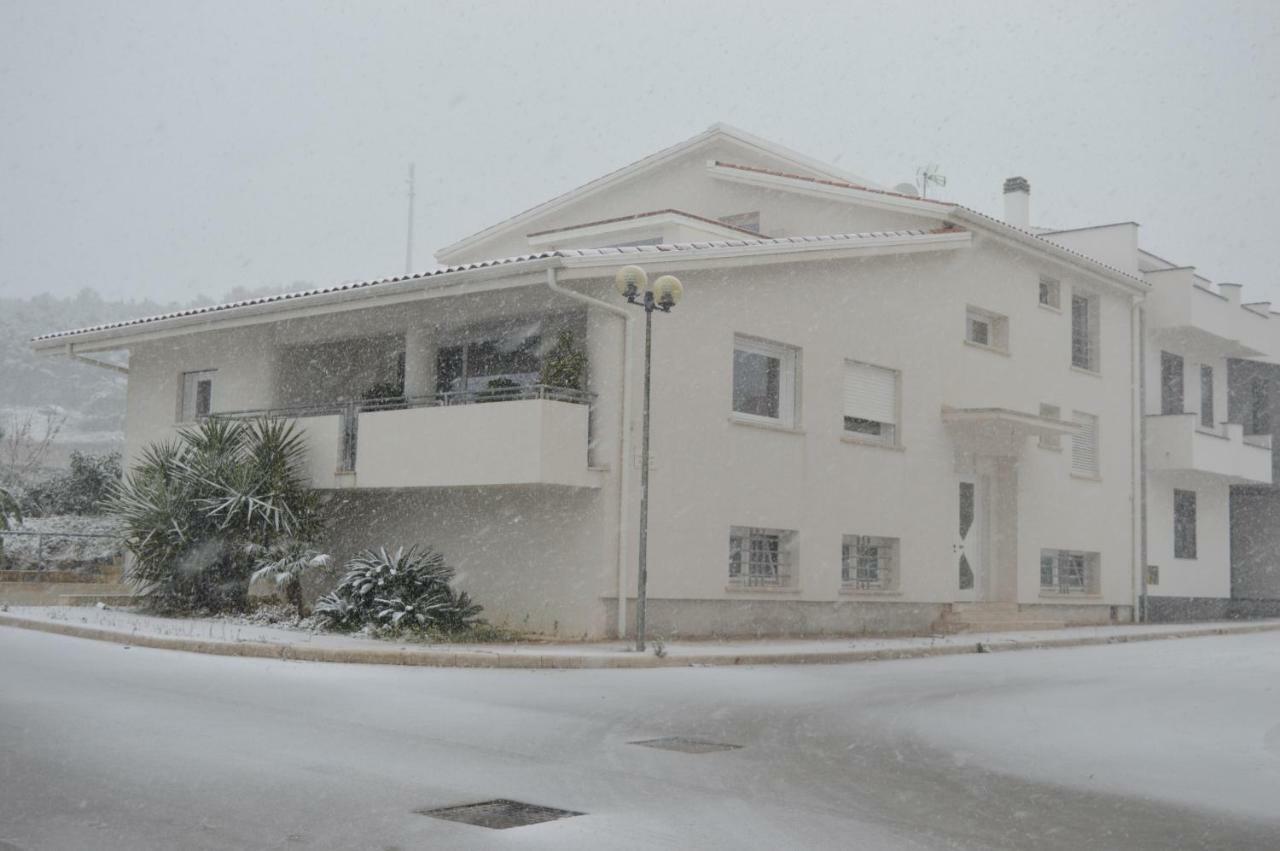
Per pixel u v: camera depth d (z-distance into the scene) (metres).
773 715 10.75
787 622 19.86
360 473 18.97
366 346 23.11
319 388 22.97
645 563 15.73
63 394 79.25
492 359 20.38
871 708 11.51
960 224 23.39
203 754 7.55
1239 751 9.65
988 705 12.05
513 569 18.52
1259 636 25.66
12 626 17.16
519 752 8.21
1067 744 9.70
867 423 21.81
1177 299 29.86
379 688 11.44
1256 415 35.28
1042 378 26.17
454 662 14.18
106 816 5.91
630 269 15.91
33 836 5.51
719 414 18.88
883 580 22.02
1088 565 27.61
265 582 20.97
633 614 17.73
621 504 17.52
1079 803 7.34
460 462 17.62
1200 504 32.16
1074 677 15.27
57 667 12.05
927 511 22.77
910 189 28.34
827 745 9.16
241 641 14.79
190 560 19.17
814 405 20.48
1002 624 23.78
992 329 25.36
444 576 17.61
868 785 7.61
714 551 18.66
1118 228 29.80
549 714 10.18
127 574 20.14
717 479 18.77
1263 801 7.63
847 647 17.66
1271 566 35.66
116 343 23.70
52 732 8.12
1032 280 26.06
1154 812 7.16
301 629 17.38
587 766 7.81
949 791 7.52
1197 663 17.72
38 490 28.48
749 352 19.75
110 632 15.67
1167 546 30.47
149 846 5.41
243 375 22.69
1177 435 29.47
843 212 24.30
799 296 20.31
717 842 5.88
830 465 20.72
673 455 18.16
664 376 18.12
